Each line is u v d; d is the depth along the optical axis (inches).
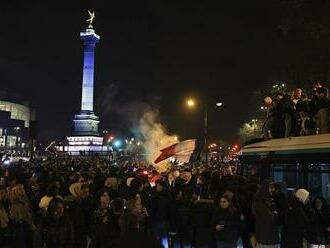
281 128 506.3
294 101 486.6
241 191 444.8
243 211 433.1
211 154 1908.2
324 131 417.4
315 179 364.2
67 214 350.9
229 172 612.7
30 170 837.2
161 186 477.4
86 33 4138.8
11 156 2425.0
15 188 422.0
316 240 363.9
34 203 481.7
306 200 366.9
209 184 513.7
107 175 689.0
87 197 431.2
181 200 444.8
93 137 4050.2
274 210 367.9
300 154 383.2
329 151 343.3
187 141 754.2
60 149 4067.4
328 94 450.3
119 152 3612.2
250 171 503.5
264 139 534.6
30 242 414.3
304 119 445.4
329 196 356.2
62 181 577.6
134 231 210.1
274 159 433.1
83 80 4168.3
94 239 284.0
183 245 442.9
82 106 4178.2
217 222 374.3
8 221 408.5
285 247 364.2
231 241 370.3
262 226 358.3
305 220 360.5
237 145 1529.3
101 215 352.8
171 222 454.6
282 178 418.6
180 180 534.0
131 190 450.3
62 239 336.5
